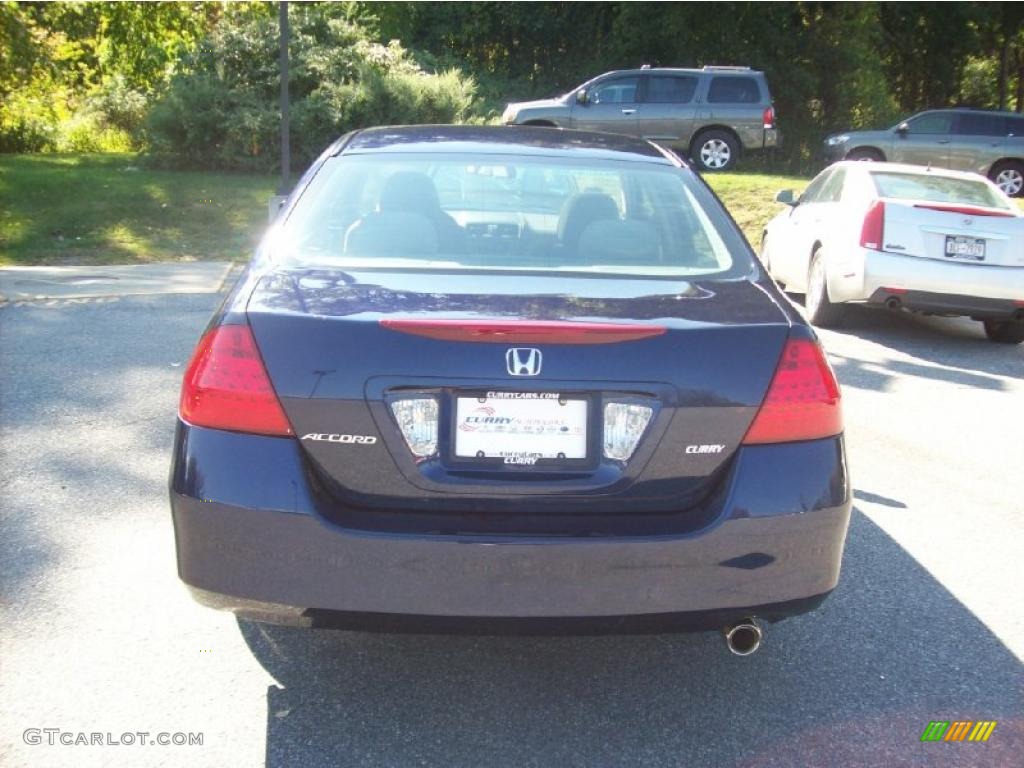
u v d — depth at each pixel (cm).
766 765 289
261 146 1744
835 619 380
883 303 902
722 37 2959
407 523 279
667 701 321
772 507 284
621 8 2961
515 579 277
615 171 395
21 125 2150
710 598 284
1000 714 318
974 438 622
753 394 288
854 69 3036
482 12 3027
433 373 278
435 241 348
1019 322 921
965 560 437
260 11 2139
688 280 334
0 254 1202
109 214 1401
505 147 406
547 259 344
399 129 433
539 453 282
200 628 356
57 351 741
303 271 324
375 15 2842
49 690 315
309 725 302
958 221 887
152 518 448
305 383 279
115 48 2508
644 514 285
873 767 290
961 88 3859
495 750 293
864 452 588
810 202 1076
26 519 443
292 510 276
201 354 292
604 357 281
